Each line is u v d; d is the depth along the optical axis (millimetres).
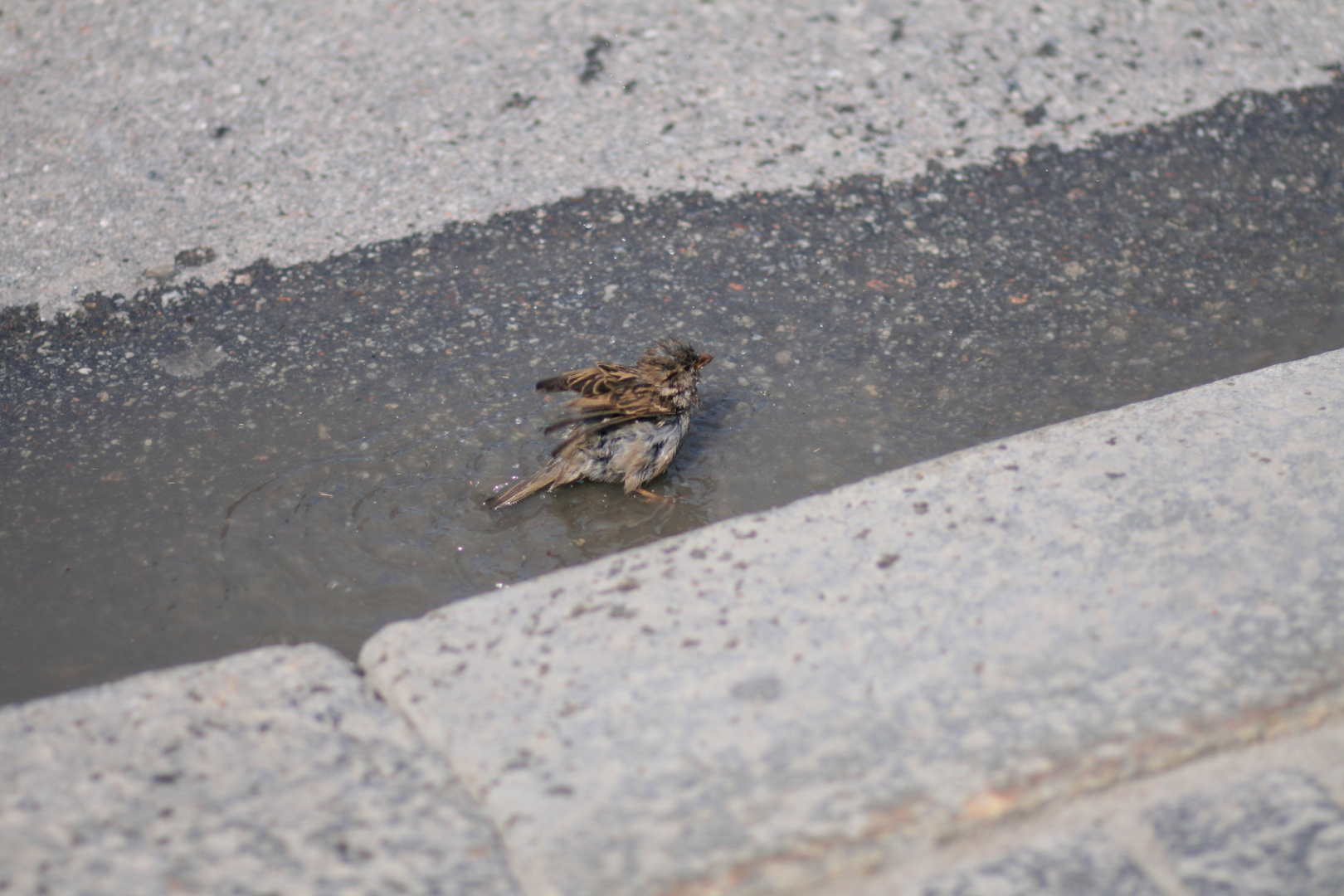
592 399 8227
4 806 4633
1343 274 10305
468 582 7770
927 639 5309
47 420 9008
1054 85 12859
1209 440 6500
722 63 13117
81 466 8578
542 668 5320
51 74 12734
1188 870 4344
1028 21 13703
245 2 13773
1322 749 4789
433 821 4594
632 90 12766
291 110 12391
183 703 5223
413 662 5406
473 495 8422
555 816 4551
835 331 9891
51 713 5141
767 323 10000
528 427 8969
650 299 10289
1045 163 11914
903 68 13055
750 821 4469
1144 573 5586
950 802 4508
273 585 7648
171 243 10820
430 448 8766
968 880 4352
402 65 13000
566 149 12031
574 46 13328
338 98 12555
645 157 11938
